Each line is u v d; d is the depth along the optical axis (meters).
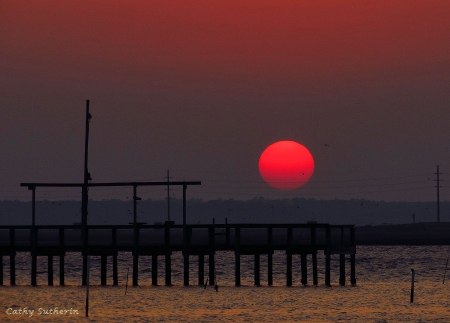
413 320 186.00
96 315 190.62
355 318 188.50
